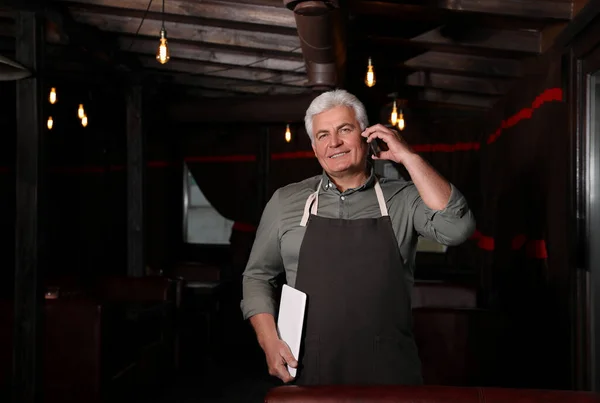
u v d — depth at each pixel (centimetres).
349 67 566
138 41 591
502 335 394
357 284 199
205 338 683
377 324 198
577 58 346
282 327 207
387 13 439
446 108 743
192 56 609
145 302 552
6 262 888
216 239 884
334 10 326
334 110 202
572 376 347
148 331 556
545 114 420
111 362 450
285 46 548
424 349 400
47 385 429
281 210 216
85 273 884
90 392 426
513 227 529
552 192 398
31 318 414
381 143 217
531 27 446
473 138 728
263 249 220
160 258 873
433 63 528
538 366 430
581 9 326
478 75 559
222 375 577
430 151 753
